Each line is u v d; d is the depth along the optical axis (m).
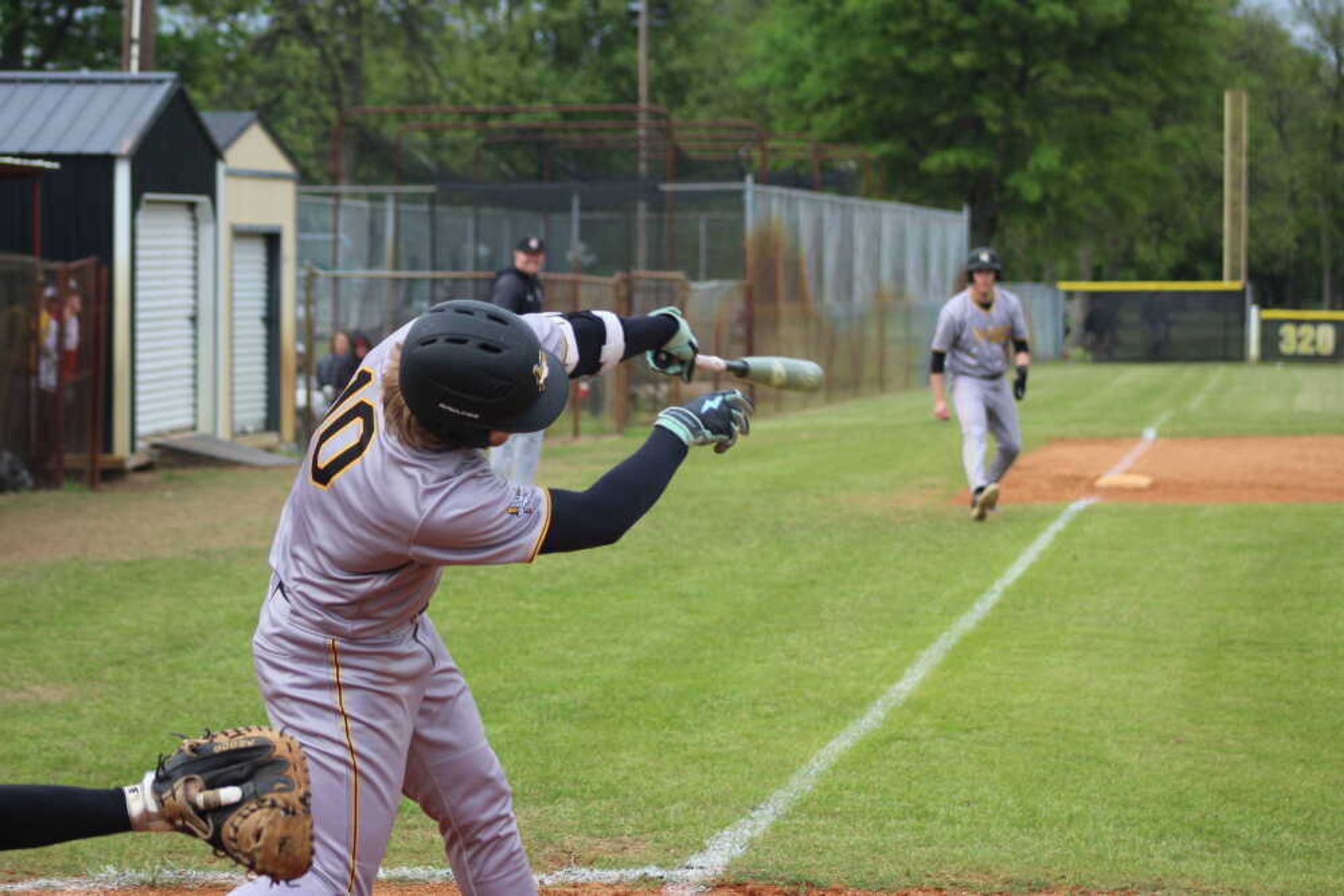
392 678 9.88
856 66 131.38
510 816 10.84
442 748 10.49
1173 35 131.75
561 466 47.31
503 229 80.81
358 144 130.88
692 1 158.62
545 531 9.56
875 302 86.88
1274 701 20.22
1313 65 195.62
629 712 20.11
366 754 9.78
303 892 9.52
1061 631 24.36
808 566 30.23
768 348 70.12
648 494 9.91
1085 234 161.25
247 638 24.48
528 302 34.44
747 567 30.16
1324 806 16.27
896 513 37.00
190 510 38.94
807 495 40.41
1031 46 127.75
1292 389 83.12
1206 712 19.80
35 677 22.00
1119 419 61.97
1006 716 19.75
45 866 15.01
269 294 58.12
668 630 24.84
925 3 127.19
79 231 46.72
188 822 8.73
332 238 79.25
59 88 48.91
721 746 18.62
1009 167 133.38
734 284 67.62
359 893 9.87
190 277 52.19
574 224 75.75
